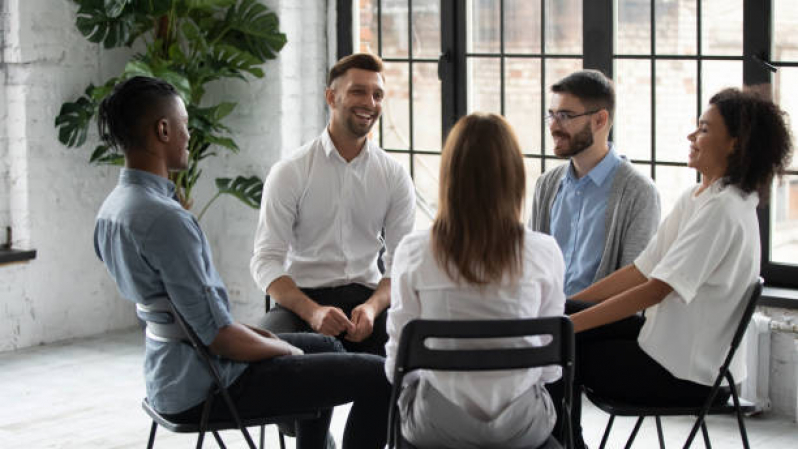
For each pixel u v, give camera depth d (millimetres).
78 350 5391
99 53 5598
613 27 4605
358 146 3598
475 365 2211
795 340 4086
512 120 5074
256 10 5336
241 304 5691
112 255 2578
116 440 4000
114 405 4441
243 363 2652
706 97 4410
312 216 3549
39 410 4375
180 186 5469
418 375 2354
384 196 3621
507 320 2186
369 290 3625
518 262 2262
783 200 4258
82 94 5543
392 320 2328
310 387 2682
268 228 3494
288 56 5441
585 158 3467
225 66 5316
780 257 4309
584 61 4699
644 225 3350
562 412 2939
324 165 3562
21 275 5410
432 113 5348
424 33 5305
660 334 2705
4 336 5371
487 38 5098
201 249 2549
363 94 3469
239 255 5656
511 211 2240
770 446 3830
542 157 4996
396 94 5457
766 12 4188
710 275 2674
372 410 2760
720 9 4328
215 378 2539
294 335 3068
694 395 2715
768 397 4184
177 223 2500
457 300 2256
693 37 4410
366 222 3619
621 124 4645
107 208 2598
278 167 3545
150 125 2584
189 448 3908
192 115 5141
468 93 5164
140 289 2543
